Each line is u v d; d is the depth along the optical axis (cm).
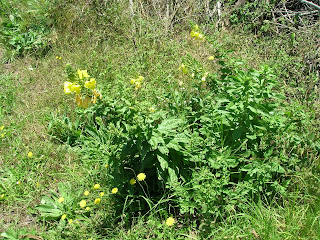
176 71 387
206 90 340
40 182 315
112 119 258
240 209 263
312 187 264
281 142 278
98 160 290
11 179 315
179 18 472
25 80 445
